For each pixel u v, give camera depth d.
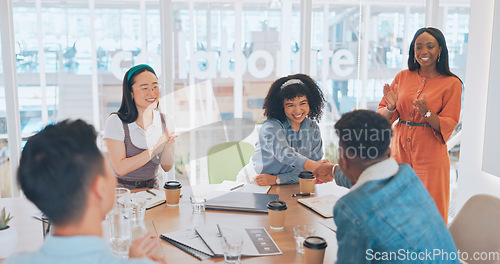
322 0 3.74
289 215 1.99
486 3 3.17
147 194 2.25
